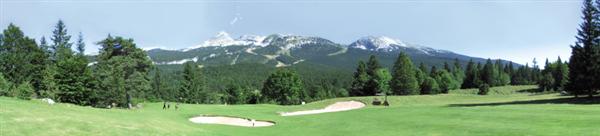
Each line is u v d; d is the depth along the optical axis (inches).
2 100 1888.5
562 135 1232.2
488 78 7130.9
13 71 4173.2
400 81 5802.2
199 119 2493.8
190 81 6456.7
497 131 1390.3
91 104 3838.6
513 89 6151.6
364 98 4232.3
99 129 1381.6
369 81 6033.5
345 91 6860.2
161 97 6599.4
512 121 1594.5
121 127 1469.0
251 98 6274.6
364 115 2301.9
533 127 1407.5
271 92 5772.6
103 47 3946.9
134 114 2218.3
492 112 1958.7
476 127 1512.1
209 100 6515.8
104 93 3732.8
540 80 6210.6
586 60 3253.0
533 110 1946.4
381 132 1606.8
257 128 2014.0
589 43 3289.9
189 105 3722.9
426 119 1892.2
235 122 2456.9
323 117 2383.1
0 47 4266.7
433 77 6688.0
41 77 4136.3
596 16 3309.5
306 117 2464.3
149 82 3988.7
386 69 6043.3
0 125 1257.4
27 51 4350.4
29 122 1347.2
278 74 5738.2
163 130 1526.8
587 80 3203.7
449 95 4606.3
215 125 2119.8
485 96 4515.3
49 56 4985.2
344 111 2741.1
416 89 5831.7
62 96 3737.7
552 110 1892.2
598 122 1393.9
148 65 4001.0
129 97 3745.1
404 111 2375.7
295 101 5684.1
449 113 2066.9
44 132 1248.2
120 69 3735.2
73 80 3769.7
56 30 5216.5
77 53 5364.2
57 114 1594.5
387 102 3964.1
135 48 3973.9
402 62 5836.6
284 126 2057.1
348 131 1702.8
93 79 3841.0
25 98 2755.9
